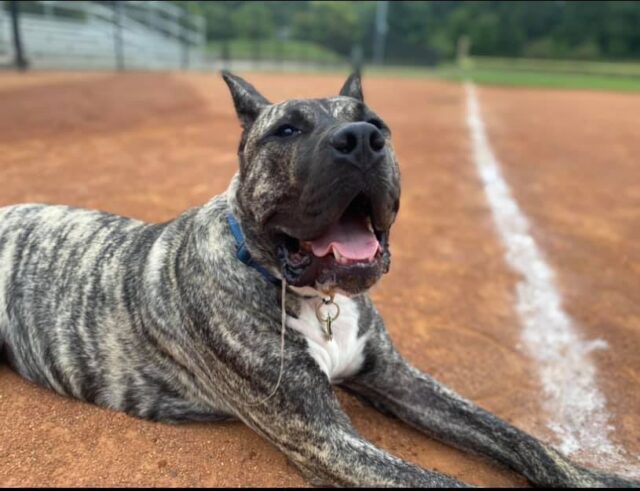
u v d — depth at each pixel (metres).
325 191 0.50
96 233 0.69
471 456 0.63
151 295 0.62
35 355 0.67
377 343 0.64
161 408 0.63
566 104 3.71
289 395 0.55
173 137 1.98
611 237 1.28
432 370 0.78
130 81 3.37
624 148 2.28
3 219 0.74
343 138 0.50
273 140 0.56
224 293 0.57
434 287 1.02
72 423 0.62
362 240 0.54
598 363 0.82
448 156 1.99
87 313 0.65
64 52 4.24
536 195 1.58
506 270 1.10
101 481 0.54
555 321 0.93
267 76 4.80
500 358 0.82
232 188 0.60
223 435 0.62
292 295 0.58
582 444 0.67
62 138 1.84
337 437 0.54
